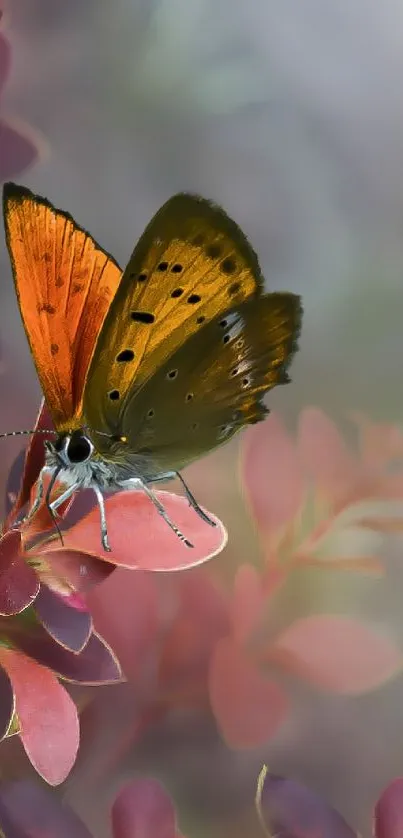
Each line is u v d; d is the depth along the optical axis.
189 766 0.15
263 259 0.18
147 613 0.15
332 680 0.15
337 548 0.15
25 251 0.16
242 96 0.18
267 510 0.16
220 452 0.17
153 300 0.16
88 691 0.15
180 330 0.17
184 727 0.15
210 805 0.15
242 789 0.15
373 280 0.18
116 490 0.15
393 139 0.18
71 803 0.15
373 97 0.18
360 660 0.15
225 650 0.15
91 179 0.18
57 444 0.15
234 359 0.17
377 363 0.17
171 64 0.17
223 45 0.17
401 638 0.15
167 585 0.15
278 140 0.18
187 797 0.15
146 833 0.15
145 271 0.16
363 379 0.17
